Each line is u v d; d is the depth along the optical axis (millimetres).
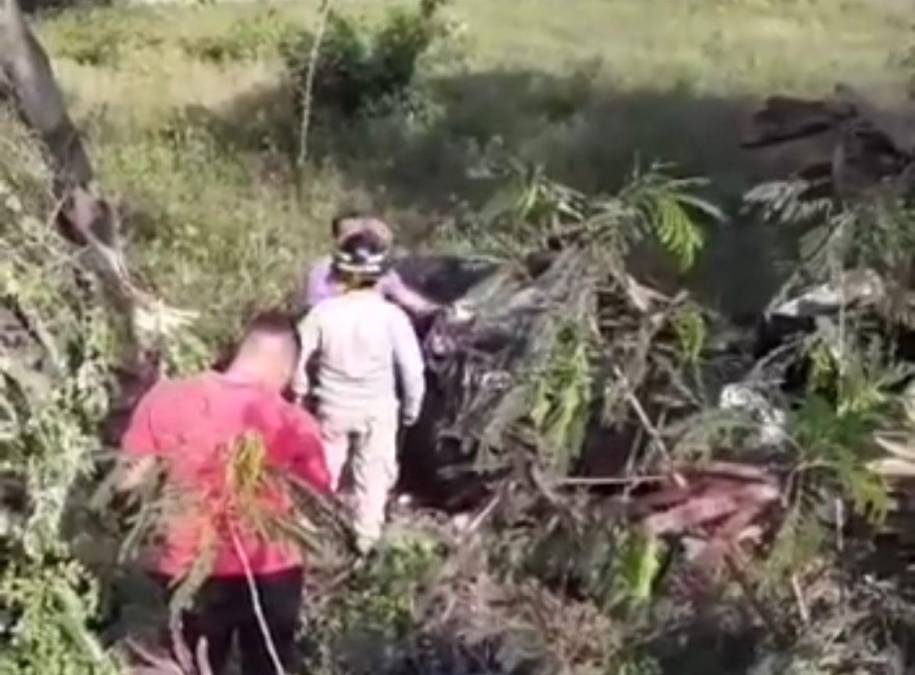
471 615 6582
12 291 5719
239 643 6301
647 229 5551
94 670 5875
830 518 5297
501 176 8070
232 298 11703
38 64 8461
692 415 5477
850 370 5324
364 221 8922
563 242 5570
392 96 20922
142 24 25781
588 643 5984
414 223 15328
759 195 6074
